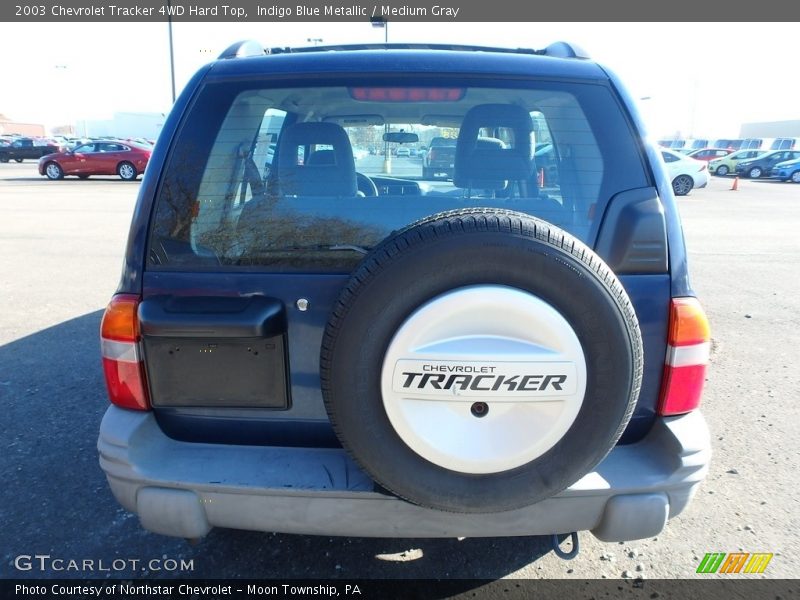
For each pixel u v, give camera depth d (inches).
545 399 61.5
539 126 75.8
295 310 68.8
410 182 82.8
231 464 69.3
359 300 59.5
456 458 62.2
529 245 58.7
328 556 92.2
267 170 78.8
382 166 83.0
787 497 108.2
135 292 69.8
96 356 173.8
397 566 90.2
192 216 70.8
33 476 112.3
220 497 67.6
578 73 74.2
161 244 70.0
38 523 99.3
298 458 70.6
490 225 59.3
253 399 69.7
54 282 258.7
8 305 223.9
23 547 93.8
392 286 59.0
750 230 439.8
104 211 491.8
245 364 68.5
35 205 526.6
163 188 71.0
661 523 68.3
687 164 751.1
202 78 74.3
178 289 69.3
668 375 69.1
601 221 69.9
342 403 61.3
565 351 60.5
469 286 59.4
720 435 131.4
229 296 69.0
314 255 69.3
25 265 290.4
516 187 76.9
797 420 138.7
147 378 69.9
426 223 60.4
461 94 74.8
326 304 68.6
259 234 70.3
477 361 60.4
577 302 59.5
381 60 74.4
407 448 62.6
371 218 71.4
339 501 67.1
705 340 69.5
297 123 82.7
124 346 69.2
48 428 130.6
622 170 71.3
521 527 68.7
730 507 105.1
